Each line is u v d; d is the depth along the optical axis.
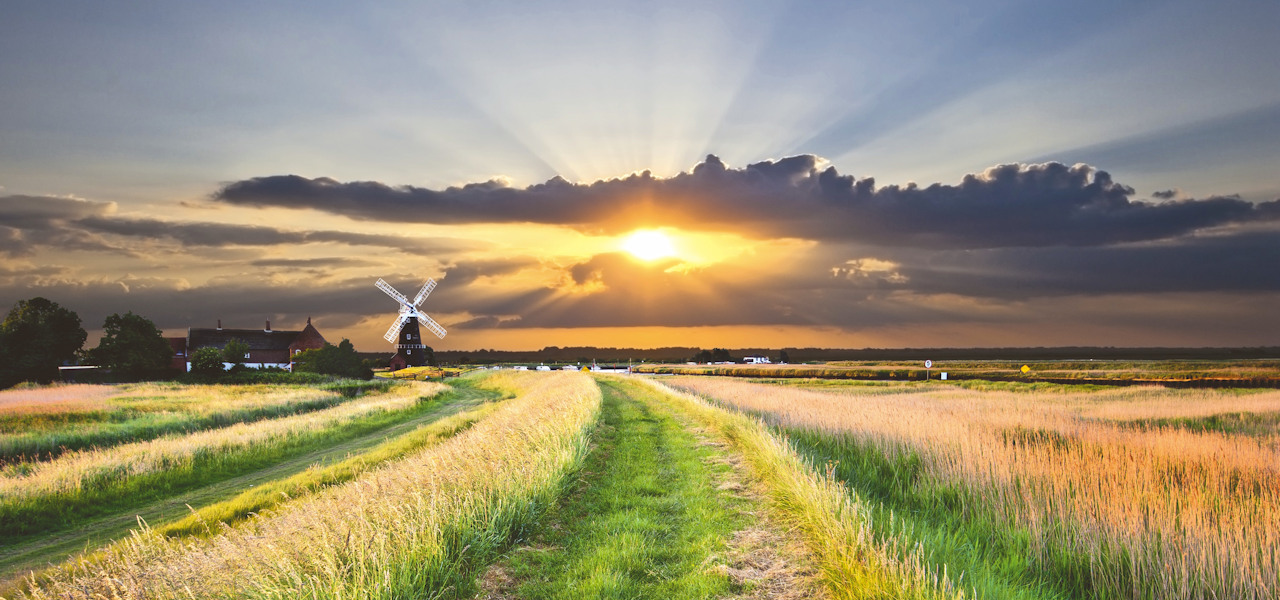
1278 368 76.75
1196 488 9.68
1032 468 10.45
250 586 6.46
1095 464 10.78
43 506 15.27
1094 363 107.38
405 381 71.19
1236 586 6.02
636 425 21.84
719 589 6.84
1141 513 7.91
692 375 72.31
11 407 33.00
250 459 23.00
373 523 7.83
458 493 9.15
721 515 9.88
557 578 7.38
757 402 25.19
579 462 13.30
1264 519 7.63
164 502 17.42
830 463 12.63
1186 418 22.06
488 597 6.84
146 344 65.19
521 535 8.83
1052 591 6.60
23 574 11.16
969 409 23.66
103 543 13.18
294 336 113.25
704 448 16.44
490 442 14.16
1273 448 13.87
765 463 12.48
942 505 9.77
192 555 7.28
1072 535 7.70
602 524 9.48
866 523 7.48
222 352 68.75
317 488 15.98
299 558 6.91
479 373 98.56
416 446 22.52
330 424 32.50
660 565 7.81
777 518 9.49
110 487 17.50
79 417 30.78
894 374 65.94
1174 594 6.11
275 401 41.81
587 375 69.31
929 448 12.59
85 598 7.32
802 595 6.62
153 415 32.62
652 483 12.31
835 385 54.00
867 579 6.16
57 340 59.62
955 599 5.40
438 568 6.94
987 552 7.52
